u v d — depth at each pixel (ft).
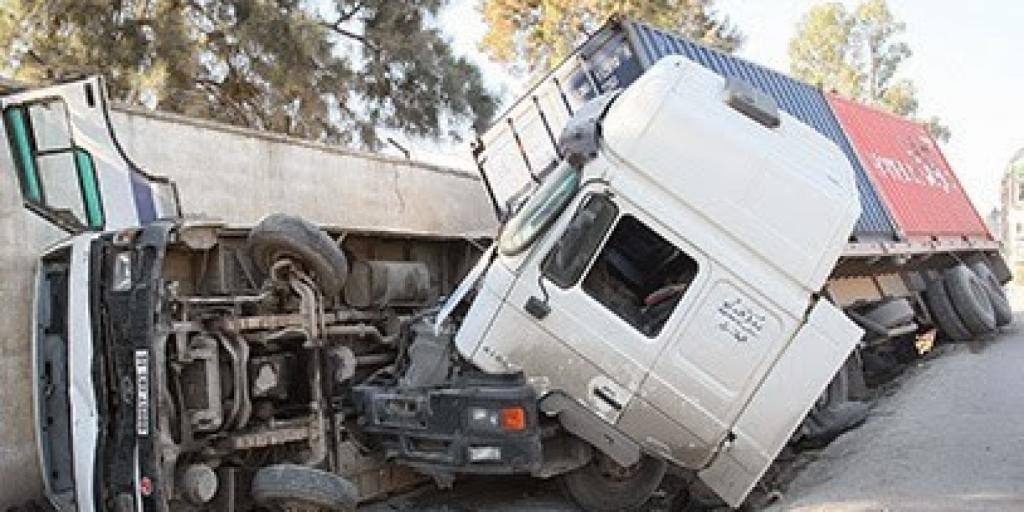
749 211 23.48
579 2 111.14
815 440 30.83
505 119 40.40
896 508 22.72
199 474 20.71
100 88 25.36
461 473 24.45
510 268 23.90
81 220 24.20
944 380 40.96
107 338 20.52
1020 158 115.24
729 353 23.49
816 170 24.44
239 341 22.18
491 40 116.78
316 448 23.57
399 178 56.44
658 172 23.48
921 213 51.78
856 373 33.83
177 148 40.01
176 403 20.81
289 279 23.79
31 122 23.95
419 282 30.71
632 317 23.72
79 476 20.45
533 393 23.32
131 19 62.75
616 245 24.31
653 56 37.17
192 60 63.67
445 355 24.75
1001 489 24.00
